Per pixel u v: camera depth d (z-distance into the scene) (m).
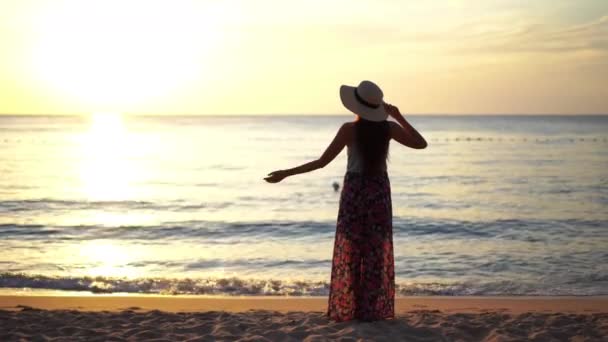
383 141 5.46
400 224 19.11
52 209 23.39
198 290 10.29
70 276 11.30
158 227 18.64
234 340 5.21
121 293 10.09
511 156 54.97
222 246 15.50
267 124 184.62
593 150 63.19
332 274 5.73
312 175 39.97
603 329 5.56
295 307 8.21
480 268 12.45
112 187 31.88
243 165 46.53
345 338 5.12
